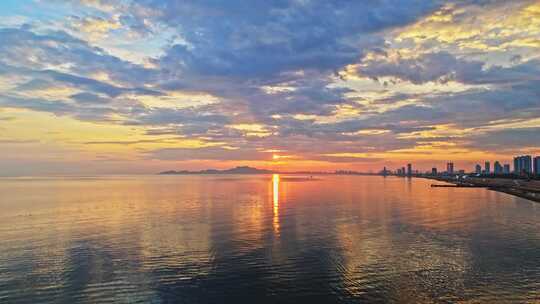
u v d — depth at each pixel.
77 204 77.69
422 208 67.94
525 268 27.47
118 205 75.06
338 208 68.19
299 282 25.03
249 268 28.09
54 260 30.75
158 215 58.31
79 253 32.88
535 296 22.17
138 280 25.72
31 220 53.47
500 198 90.81
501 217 54.81
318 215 57.69
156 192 120.44
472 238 38.38
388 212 61.56
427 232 41.97
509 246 34.53
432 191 123.06
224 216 56.81
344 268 27.89
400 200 86.12
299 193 114.12
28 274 27.09
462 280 25.02
